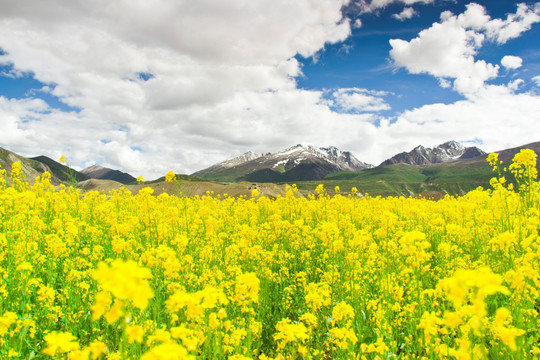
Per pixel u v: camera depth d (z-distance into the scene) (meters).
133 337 2.51
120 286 1.90
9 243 6.27
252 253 7.20
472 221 9.80
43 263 6.72
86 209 12.07
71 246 7.71
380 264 6.80
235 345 4.17
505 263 6.09
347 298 5.80
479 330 2.89
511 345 3.25
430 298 5.14
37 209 9.85
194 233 9.02
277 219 9.79
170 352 2.22
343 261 7.23
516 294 4.45
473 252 8.46
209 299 3.39
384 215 7.86
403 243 4.35
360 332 4.88
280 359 3.88
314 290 5.53
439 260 7.86
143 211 9.44
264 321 5.75
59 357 3.82
